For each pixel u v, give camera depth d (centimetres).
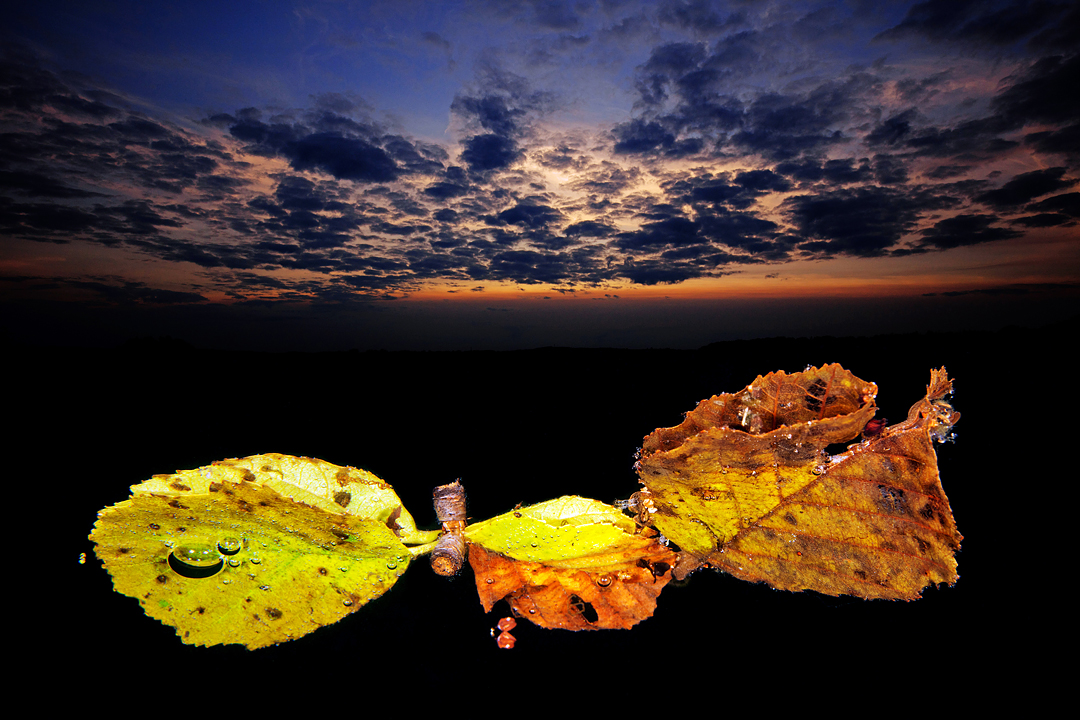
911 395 19
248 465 11
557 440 17
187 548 9
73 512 12
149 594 8
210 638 8
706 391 22
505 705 7
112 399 21
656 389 22
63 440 17
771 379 11
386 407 20
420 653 8
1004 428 16
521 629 8
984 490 12
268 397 22
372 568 10
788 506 10
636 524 11
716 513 10
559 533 10
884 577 9
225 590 9
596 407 20
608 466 15
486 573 9
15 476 14
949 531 9
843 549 9
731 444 10
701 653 8
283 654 8
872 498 9
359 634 8
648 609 9
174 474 10
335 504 10
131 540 9
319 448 16
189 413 19
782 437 9
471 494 13
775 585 9
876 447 9
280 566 9
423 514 12
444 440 17
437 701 7
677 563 10
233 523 10
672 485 10
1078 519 11
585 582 9
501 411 20
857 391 10
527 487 14
